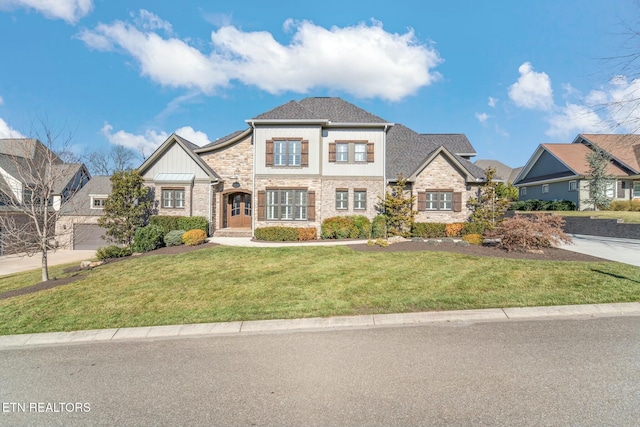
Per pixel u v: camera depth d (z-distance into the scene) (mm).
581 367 3975
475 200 19547
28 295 8039
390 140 23781
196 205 19391
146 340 5266
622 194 24938
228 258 11688
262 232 16844
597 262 9695
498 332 5129
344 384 3703
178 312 6469
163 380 3938
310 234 16953
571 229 19547
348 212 19188
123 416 3254
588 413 3094
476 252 11852
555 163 28609
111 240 17422
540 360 4168
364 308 6305
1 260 19641
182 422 3125
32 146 11047
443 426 2953
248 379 3887
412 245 13578
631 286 7195
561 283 7570
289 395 3520
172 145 19719
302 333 5324
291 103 19953
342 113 20391
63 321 6184
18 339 5441
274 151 18859
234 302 6973
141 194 17828
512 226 12062
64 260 19531
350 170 19250
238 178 20266
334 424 3020
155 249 14961
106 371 4238
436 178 19578
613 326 5293
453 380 3727
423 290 7359
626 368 3938
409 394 3467
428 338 4965
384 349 4613
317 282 8289
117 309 6785
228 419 3145
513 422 2986
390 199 17938
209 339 5215
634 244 14078
